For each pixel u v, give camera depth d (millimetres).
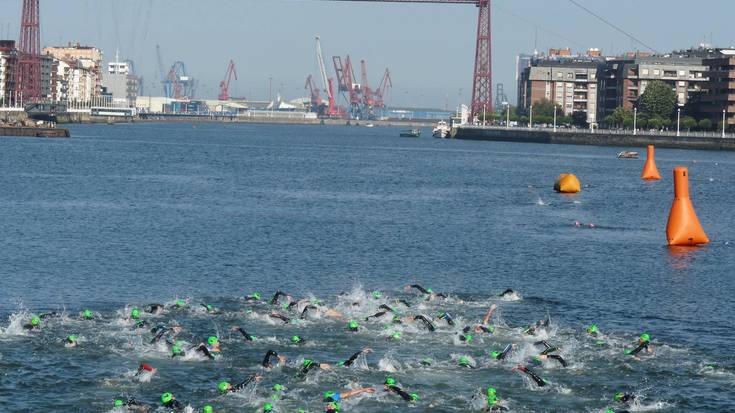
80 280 88188
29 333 66562
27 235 115125
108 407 54094
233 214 143500
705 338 70188
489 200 175750
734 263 104312
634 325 73938
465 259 105125
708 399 56719
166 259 100750
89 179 199250
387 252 109188
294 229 127500
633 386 58562
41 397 55250
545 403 55719
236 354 63188
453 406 55000
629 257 107688
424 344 65938
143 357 62250
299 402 55375
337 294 84250
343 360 62281
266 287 87125
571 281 92312
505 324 72250
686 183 118562
